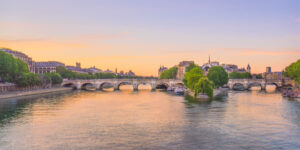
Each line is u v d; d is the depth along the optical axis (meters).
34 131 43.94
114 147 35.53
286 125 48.34
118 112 63.72
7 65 105.50
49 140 38.81
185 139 39.28
